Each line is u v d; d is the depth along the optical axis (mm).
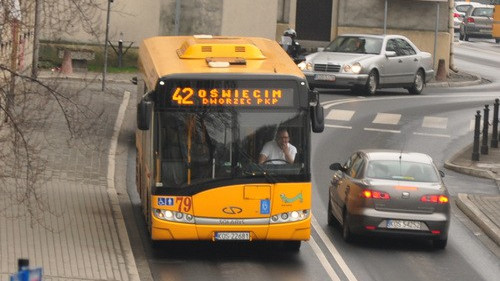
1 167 42438
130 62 95750
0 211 42438
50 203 45875
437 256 43688
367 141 70062
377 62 88812
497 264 42938
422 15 108000
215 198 39656
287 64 41688
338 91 92000
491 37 159125
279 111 40000
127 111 71812
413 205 43531
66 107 46531
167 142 39625
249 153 39781
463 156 67688
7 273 34219
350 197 44375
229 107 39750
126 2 95438
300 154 40062
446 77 106000
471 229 49594
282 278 38594
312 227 47875
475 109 85750
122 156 60031
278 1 107188
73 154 56844
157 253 41469
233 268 39781
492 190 58969
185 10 97000
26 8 40562
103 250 39250
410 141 71312
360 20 108000
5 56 44062
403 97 90688
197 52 41594
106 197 48531
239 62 40844
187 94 39656
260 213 39844
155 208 39688
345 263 41438
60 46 85500
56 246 38906
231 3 97875
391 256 43156
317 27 108875
